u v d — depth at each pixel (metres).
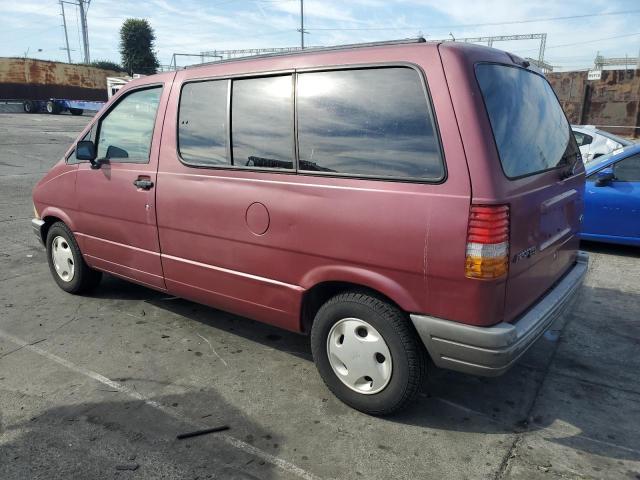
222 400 3.29
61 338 4.12
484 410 3.21
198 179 3.60
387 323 2.87
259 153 3.31
